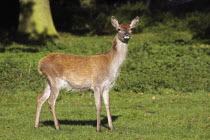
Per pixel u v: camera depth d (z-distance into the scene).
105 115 23.34
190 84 31.03
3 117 22.31
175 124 21.20
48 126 20.12
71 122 21.48
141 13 58.62
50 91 19.33
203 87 30.39
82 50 42.47
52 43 45.25
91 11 60.53
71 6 68.06
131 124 21.20
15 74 32.72
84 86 19.00
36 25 48.25
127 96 28.59
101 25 54.50
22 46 45.25
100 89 18.84
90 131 18.98
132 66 35.88
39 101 19.53
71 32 53.53
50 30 48.78
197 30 51.22
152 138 17.84
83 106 25.86
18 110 24.33
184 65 36.56
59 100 27.38
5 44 45.50
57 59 19.11
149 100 27.41
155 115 23.19
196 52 41.44
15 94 28.28
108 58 19.05
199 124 21.14
